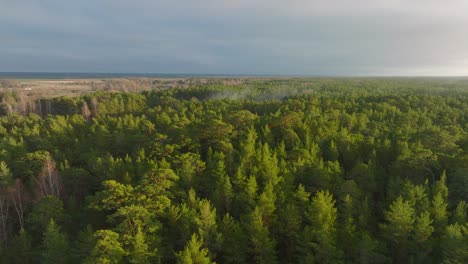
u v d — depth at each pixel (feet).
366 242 147.33
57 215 183.11
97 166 225.56
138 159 221.87
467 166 207.41
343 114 338.13
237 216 186.39
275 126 289.12
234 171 215.51
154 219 156.56
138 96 574.97
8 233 199.41
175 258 155.53
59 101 537.65
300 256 157.28
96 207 163.02
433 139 244.01
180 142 247.70
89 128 353.31
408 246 159.33
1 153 253.85
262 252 154.10
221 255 161.89
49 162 226.99
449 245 138.10
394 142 262.06
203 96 649.20
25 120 410.11
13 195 205.16
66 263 146.00
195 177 204.23
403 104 452.76
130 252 137.28
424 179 217.36
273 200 176.24
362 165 209.97
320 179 200.13
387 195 201.46
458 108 456.04
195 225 157.89
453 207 189.06
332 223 162.40
